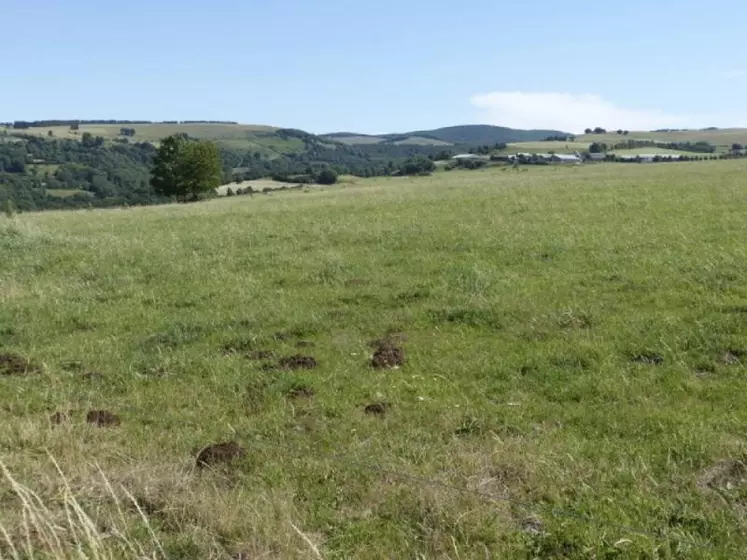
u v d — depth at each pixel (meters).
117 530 5.85
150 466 7.06
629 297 12.55
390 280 15.02
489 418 8.14
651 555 5.41
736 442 7.09
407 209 28.75
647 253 15.88
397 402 8.80
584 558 5.49
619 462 6.93
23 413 8.81
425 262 16.59
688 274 13.55
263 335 11.73
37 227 25.83
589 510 6.07
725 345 9.78
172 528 6.05
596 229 19.62
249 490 6.67
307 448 7.60
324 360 10.57
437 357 10.37
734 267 13.73
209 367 10.36
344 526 6.03
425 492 6.30
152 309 13.88
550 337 10.84
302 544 5.73
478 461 6.91
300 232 22.73
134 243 21.91
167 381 9.95
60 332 12.70
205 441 7.84
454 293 13.57
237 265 17.64
